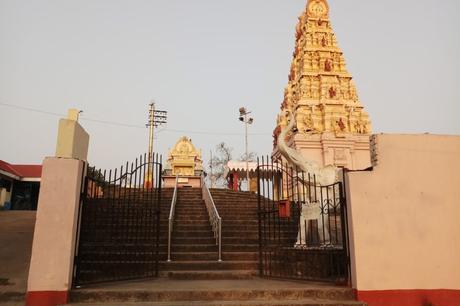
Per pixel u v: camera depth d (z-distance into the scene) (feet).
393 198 22.48
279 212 27.73
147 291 21.17
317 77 96.53
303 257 26.61
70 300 20.31
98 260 28.40
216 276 27.17
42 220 20.75
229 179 99.50
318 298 21.59
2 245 29.40
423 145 23.48
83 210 22.41
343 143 87.86
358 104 95.61
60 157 21.72
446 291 21.39
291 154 34.01
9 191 94.53
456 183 23.07
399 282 21.35
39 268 20.22
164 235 36.55
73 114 25.07
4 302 20.84
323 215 28.63
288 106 101.04
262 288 22.18
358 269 21.38
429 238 22.09
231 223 40.34
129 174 28.37
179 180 122.01
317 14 105.19
